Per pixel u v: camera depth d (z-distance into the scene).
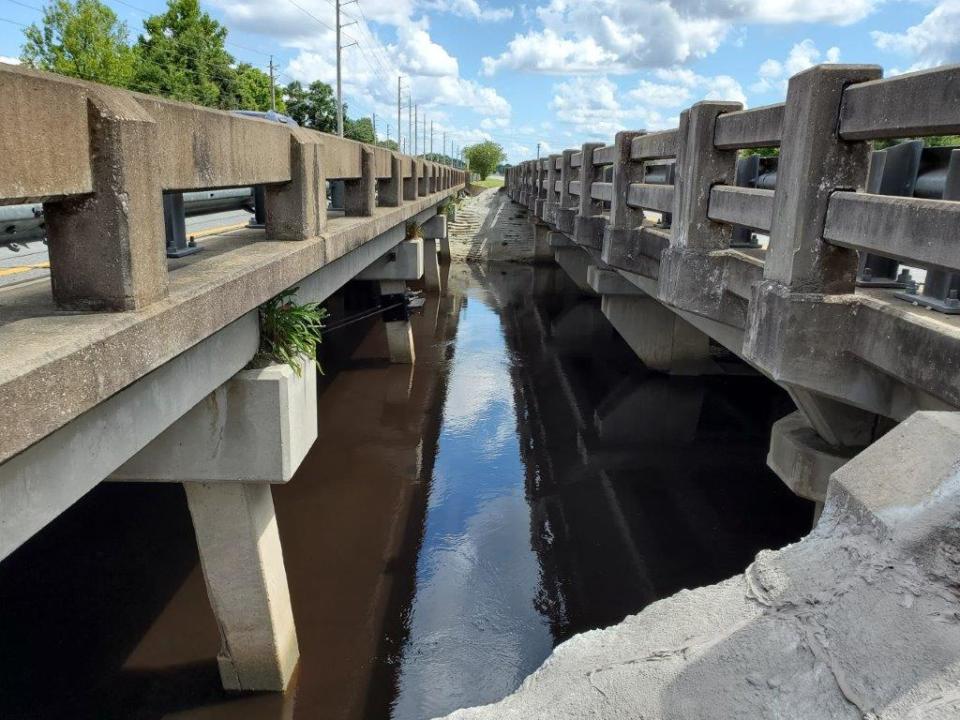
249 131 3.91
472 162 89.44
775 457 4.20
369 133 62.03
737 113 4.48
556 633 6.15
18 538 2.22
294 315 4.48
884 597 1.61
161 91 37.53
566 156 12.98
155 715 4.95
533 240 32.88
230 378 4.06
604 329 18.33
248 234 5.57
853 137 3.14
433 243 21.69
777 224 3.63
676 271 5.28
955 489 1.64
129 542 7.23
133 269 2.64
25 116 2.12
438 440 10.46
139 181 2.67
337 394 12.40
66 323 2.49
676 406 11.55
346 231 6.06
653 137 6.72
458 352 15.63
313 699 5.24
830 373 3.38
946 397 2.62
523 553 7.41
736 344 5.72
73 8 32.41
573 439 10.42
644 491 8.79
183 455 4.17
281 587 5.11
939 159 3.55
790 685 1.63
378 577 6.92
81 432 2.50
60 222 2.59
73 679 5.27
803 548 1.94
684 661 1.83
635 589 6.79
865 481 1.86
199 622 5.94
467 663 5.71
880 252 2.91
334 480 9.08
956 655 1.44
